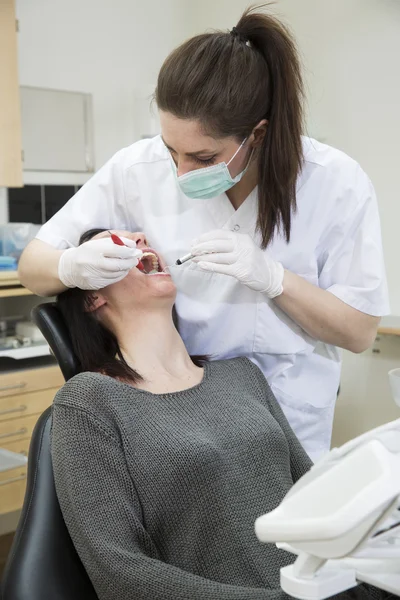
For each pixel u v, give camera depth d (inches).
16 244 125.3
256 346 66.0
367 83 132.0
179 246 64.9
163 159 65.2
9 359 125.5
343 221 62.1
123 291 60.4
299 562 33.5
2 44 120.3
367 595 46.4
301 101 56.2
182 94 49.6
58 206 144.8
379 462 30.5
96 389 52.6
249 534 53.1
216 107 49.7
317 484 32.0
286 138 55.4
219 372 62.3
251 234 63.1
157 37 156.6
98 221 67.1
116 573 46.7
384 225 132.3
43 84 139.8
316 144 63.2
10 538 122.7
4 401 115.3
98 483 49.7
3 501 116.0
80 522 48.7
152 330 61.3
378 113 131.0
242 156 54.6
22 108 137.1
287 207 59.1
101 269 57.1
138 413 54.2
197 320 65.7
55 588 48.9
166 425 54.4
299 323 61.9
